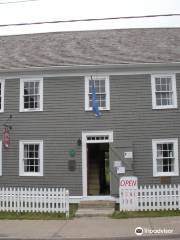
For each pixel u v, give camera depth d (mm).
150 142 21266
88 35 25906
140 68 21750
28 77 22359
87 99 21766
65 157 21562
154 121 21391
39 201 17922
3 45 25906
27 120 22078
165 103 21688
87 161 21609
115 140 21375
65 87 22000
